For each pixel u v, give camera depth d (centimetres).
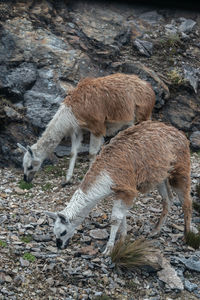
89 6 2847
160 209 1781
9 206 1739
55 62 2361
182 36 2777
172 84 2473
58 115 1880
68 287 1328
